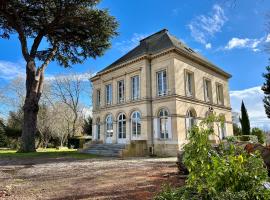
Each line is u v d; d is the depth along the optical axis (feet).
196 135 12.20
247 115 94.22
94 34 77.36
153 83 72.79
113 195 19.76
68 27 76.38
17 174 33.50
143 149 67.77
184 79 71.05
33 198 19.79
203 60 78.84
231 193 10.37
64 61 86.99
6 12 70.38
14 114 144.46
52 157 59.93
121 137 79.46
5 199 19.58
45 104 144.25
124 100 80.18
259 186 10.61
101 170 35.42
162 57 71.51
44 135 142.61
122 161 49.24
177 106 66.23
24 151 73.92
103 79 91.09
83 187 23.48
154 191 20.27
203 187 11.03
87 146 81.00
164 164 41.50
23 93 146.82
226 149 13.16
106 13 74.95
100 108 90.48
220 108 85.87
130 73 78.79
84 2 69.26
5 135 130.11
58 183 26.09
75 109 145.38
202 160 11.52
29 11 73.05
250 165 11.51
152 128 70.79
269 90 82.12
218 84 88.02
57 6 69.97
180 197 11.51
